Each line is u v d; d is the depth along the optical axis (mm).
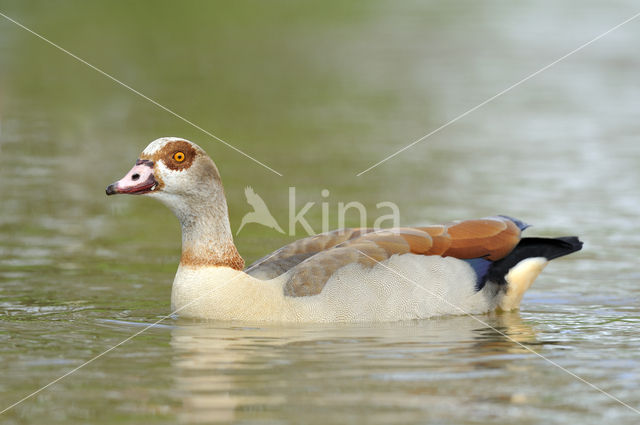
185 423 8062
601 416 8312
